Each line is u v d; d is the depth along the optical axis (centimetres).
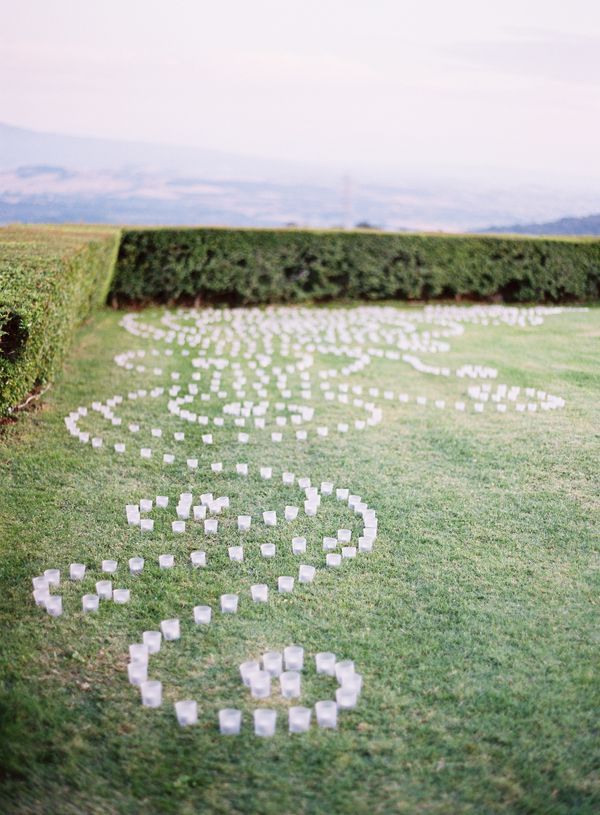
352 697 296
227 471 579
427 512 504
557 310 1508
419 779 263
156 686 298
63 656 336
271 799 253
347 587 404
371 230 1571
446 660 335
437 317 1394
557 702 306
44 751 273
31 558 429
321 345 1110
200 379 877
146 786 258
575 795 256
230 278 1477
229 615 373
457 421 713
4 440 629
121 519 487
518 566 430
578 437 663
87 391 809
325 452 623
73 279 876
